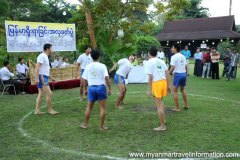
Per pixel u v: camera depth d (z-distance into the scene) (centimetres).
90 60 991
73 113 834
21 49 1286
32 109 890
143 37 2656
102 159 509
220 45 3434
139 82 1491
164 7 1914
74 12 1942
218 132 658
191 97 1088
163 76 665
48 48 806
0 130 675
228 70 1711
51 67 1359
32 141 600
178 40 4328
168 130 670
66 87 1330
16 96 1120
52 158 514
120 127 693
